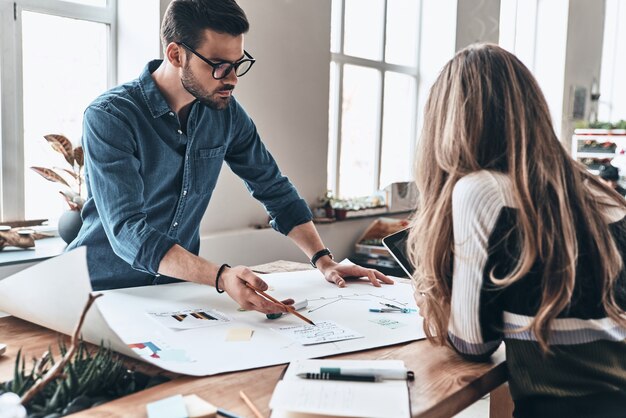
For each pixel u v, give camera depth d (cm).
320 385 100
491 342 115
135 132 166
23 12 274
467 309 111
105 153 157
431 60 527
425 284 119
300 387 99
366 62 466
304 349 122
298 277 183
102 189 157
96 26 302
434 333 130
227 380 107
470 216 108
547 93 711
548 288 104
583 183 113
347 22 450
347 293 166
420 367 115
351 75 457
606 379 109
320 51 388
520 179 107
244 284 140
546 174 107
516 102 111
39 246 262
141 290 164
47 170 263
